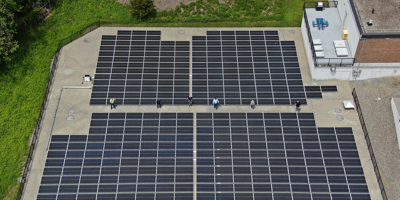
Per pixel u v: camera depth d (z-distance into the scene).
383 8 50.31
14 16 58.00
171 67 54.09
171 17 60.03
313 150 46.59
